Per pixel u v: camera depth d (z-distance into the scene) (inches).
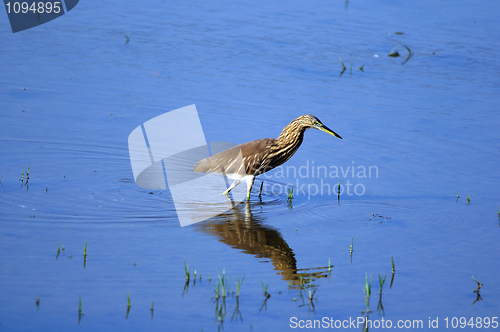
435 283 499.5
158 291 464.8
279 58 1127.6
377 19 1344.7
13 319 419.2
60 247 526.0
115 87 974.4
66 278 474.9
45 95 928.9
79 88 962.7
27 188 660.1
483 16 1378.0
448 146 820.6
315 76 1056.8
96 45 1143.0
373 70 1088.8
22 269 484.4
